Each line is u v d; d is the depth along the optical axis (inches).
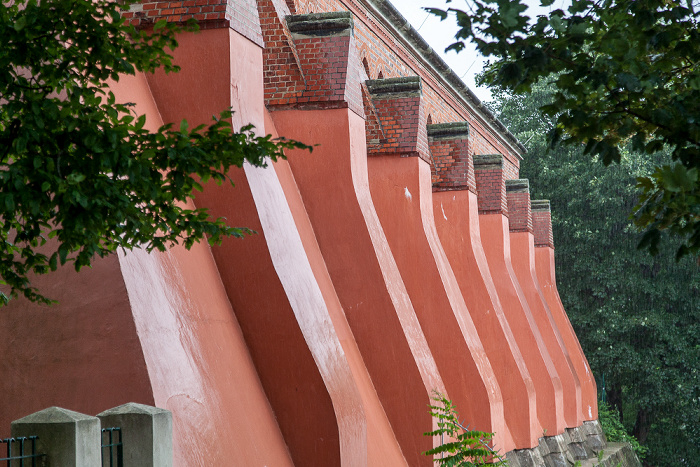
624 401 1459.2
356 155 488.4
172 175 213.2
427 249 594.2
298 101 478.6
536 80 219.1
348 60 477.1
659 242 203.9
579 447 1018.7
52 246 282.2
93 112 211.0
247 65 374.3
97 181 197.9
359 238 481.1
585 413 1126.4
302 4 526.9
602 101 219.6
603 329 1318.9
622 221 1330.0
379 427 470.0
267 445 333.1
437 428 490.0
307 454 349.1
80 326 274.7
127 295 275.3
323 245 484.1
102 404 268.2
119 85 335.6
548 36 214.8
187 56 358.3
